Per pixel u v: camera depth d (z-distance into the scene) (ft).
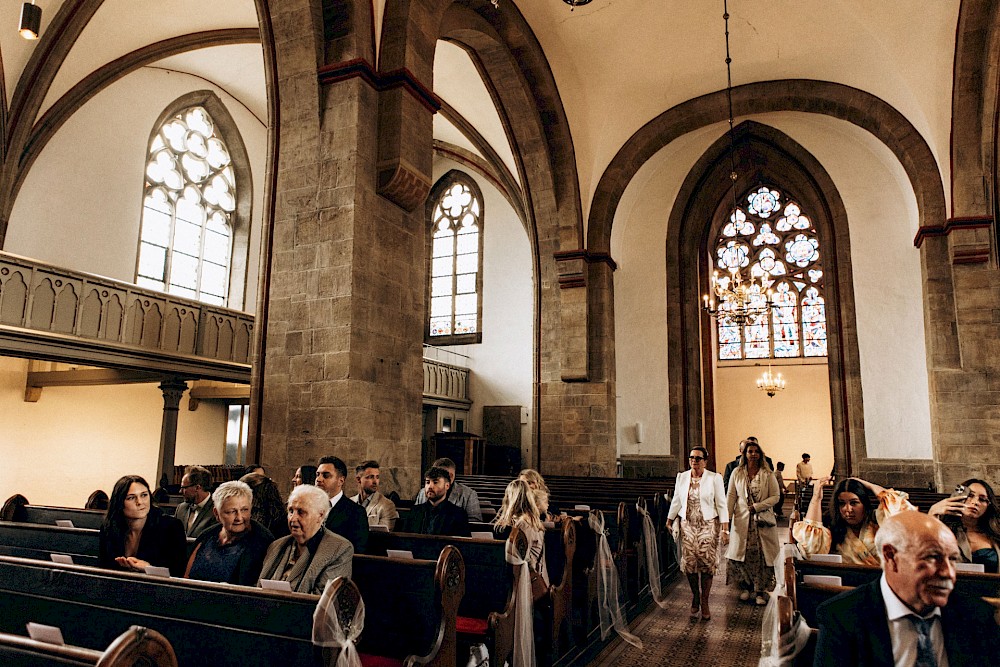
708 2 45.50
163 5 48.37
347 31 30.37
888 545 7.08
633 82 51.65
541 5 45.09
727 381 77.30
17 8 42.06
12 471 47.80
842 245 57.52
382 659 13.58
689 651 19.60
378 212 30.42
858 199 57.36
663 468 59.21
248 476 17.94
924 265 47.24
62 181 50.24
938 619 7.00
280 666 9.82
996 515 14.10
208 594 10.71
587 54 49.34
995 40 40.32
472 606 17.07
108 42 48.67
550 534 19.86
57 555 16.19
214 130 65.31
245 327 49.67
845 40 46.14
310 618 9.89
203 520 19.71
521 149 53.01
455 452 71.72
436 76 55.72
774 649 9.77
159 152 59.26
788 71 50.90
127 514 14.87
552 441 54.39
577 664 18.33
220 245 65.31
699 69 50.98
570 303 54.44
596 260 55.62
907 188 53.83
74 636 11.50
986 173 43.83
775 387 71.15
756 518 25.46
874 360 55.31
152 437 57.93
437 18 34.19
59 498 50.57
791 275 73.26
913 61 44.27
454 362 81.35
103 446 53.93
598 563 21.52
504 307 80.43
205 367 45.39
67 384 48.47
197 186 63.05
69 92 48.80
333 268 28.73
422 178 31.58
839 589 11.46
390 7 31.81
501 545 17.10
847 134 56.34
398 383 30.81
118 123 55.01
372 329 29.27
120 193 54.90
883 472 53.62
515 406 78.23
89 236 52.16
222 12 50.57
